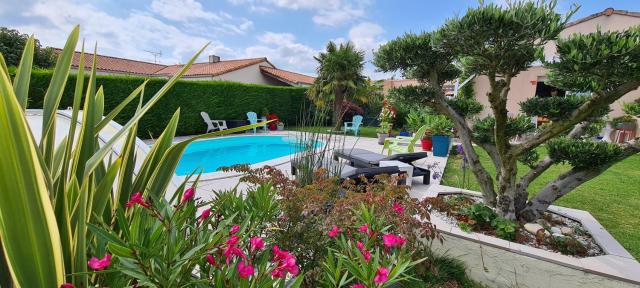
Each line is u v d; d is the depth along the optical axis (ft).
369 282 3.61
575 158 9.17
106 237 2.69
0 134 2.12
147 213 3.49
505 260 8.25
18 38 39.83
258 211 5.37
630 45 6.08
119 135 3.59
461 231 9.05
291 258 3.24
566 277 7.52
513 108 38.27
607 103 7.61
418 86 11.39
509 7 7.49
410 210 6.19
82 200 2.92
